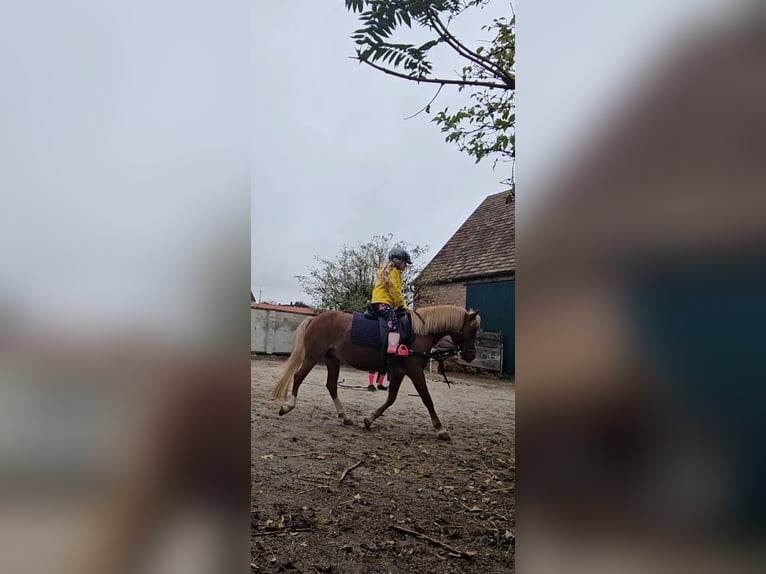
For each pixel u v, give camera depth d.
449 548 1.34
